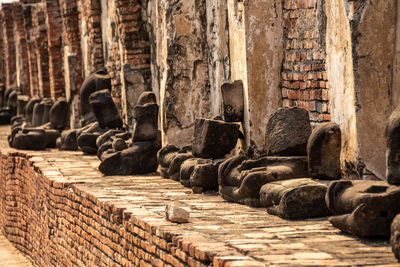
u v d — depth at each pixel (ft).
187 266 20.10
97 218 30.53
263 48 35.68
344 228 20.72
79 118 74.74
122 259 26.96
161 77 45.39
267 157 28.76
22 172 52.21
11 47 124.98
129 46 52.24
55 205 38.34
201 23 43.34
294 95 34.22
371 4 26.37
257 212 25.67
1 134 83.82
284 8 35.32
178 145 43.57
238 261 17.39
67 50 76.79
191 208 27.07
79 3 72.59
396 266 16.60
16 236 52.70
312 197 23.81
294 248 18.80
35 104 77.41
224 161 30.32
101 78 59.41
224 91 36.83
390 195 19.80
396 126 20.88
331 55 29.55
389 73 26.63
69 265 35.68
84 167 44.60
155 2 49.96
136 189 33.73
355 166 27.07
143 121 41.29
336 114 29.12
